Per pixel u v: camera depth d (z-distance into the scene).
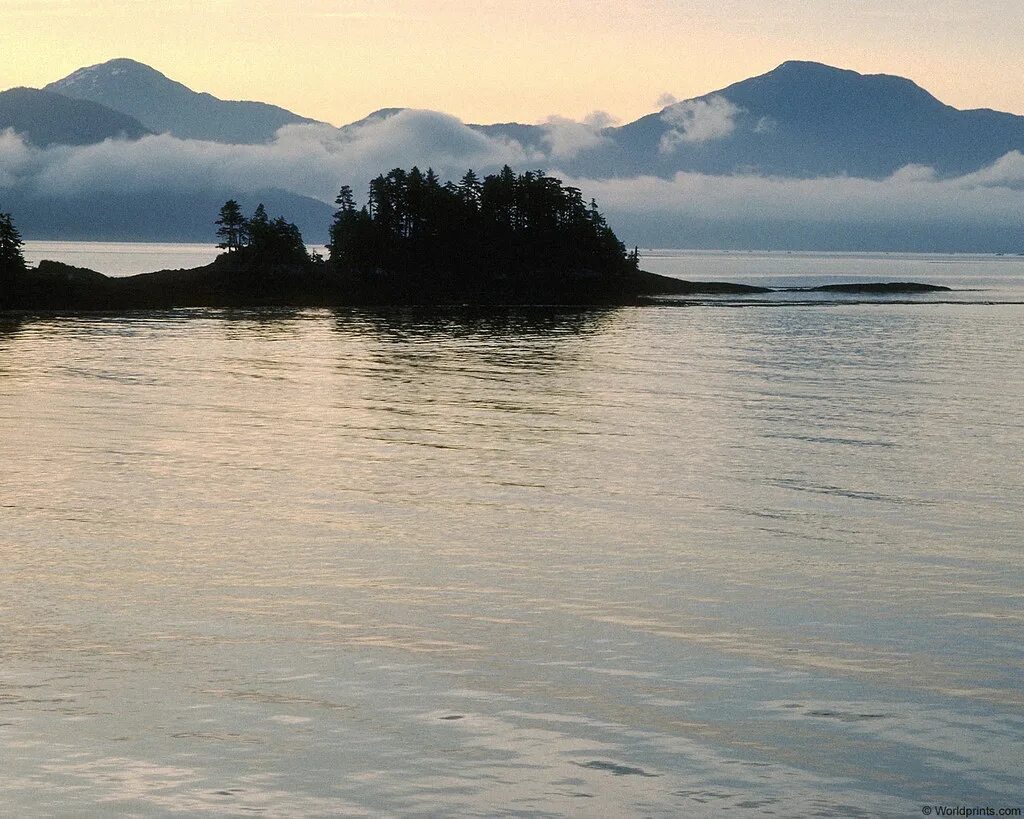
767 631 40.69
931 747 31.19
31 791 28.16
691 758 30.39
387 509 60.44
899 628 41.16
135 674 35.94
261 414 98.19
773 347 180.00
